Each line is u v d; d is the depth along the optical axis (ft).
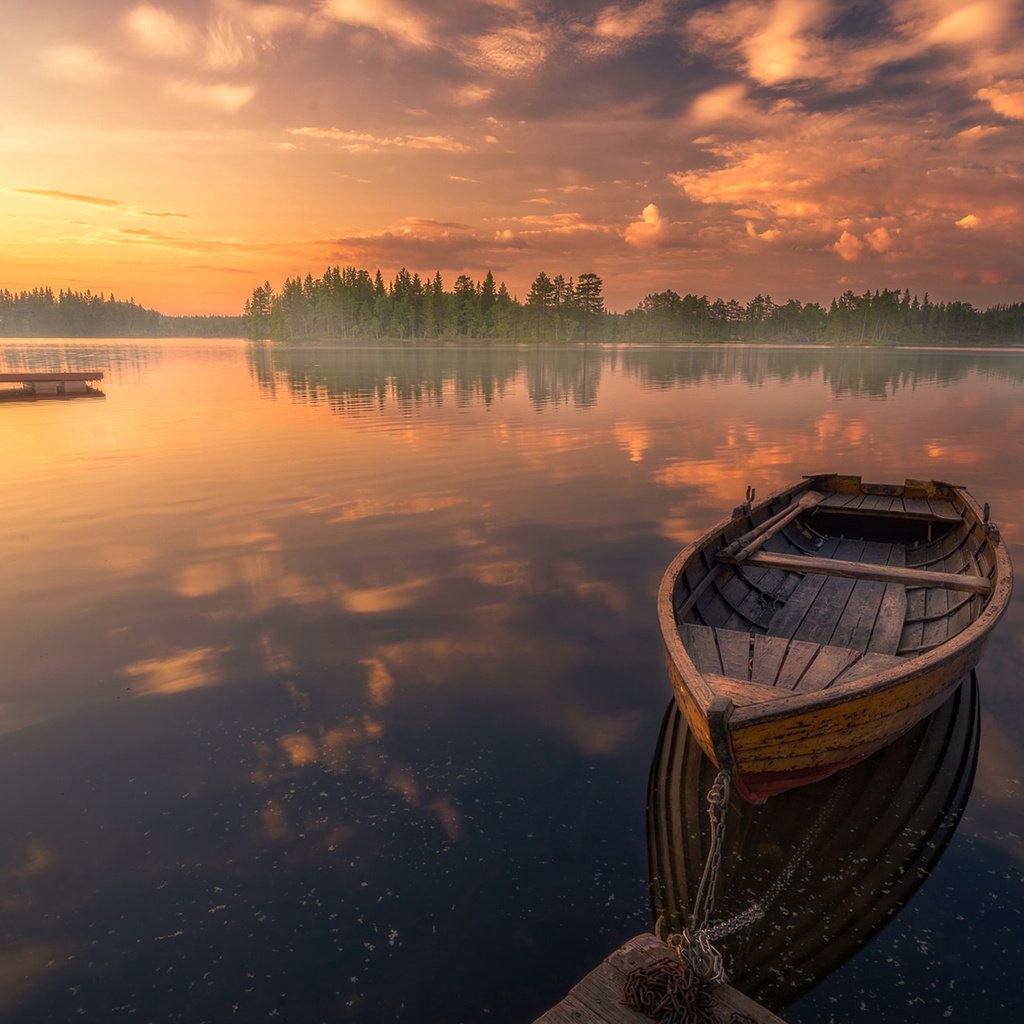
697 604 20.31
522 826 13.70
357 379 138.62
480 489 43.11
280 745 16.26
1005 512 39.52
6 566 28.68
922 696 14.26
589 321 603.26
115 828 13.48
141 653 20.89
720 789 12.04
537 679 19.53
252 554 30.27
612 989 9.18
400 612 24.09
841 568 21.50
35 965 10.58
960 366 221.25
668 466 51.26
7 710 17.72
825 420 79.92
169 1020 9.80
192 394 104.58
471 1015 9.89
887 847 13.17
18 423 71.26
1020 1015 9.83
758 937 11.18
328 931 11.27
